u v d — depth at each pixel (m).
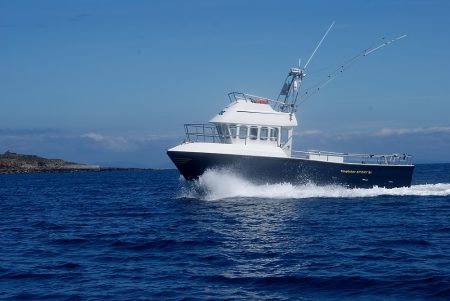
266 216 26.03
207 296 13.12
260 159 31.12
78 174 140.25
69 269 16.20
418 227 22.94
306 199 31.95
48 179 101.44
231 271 15.41
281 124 32.56
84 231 24.05
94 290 13.84
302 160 32.06
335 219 25.16
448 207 29.88
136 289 13.83
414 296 12.77
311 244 19.11
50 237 22.55
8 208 37.66
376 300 12.61
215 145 30.92
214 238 20.59
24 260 17.70
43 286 14.38
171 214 28.80
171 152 30.80
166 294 13.34
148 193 49.44
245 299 12.88
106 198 44.88
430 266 15.39
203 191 31.94
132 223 26.27
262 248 18.55
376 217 25.88
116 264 16.75
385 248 18.23
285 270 15.35
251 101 32.94
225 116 31.83
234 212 27.39
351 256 16.98
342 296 12.98
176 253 18.14
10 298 13.34
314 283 14.02
